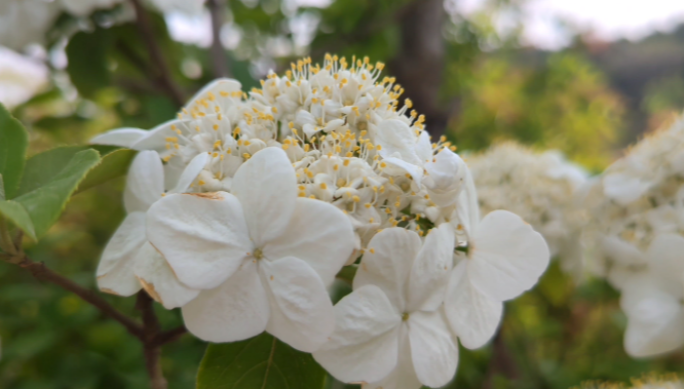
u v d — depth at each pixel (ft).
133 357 0.75
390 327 0.39
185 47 0.98
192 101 0.49
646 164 0.62
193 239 0.36
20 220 0.32
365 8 1.06
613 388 0.81
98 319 0.81
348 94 0.45
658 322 0.54
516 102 1.94
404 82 1.10
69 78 0.78
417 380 0.40
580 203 0.68
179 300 0.36
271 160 0.38
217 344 0.41
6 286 0.92
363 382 0.38
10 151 0.39
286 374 0.41
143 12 0.77
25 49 0.79
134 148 0.46
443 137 0.48
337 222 0.36
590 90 2.00
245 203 0.38
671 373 0.89
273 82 0.46
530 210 0.72
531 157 0.78
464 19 1.40
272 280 0.37
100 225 1.10
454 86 1.41
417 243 0.39
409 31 1.12
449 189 0.42
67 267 0.98
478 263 0.44
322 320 0.36
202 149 0.43
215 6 0.92
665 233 0.57
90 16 0.78
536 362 1.03
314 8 1.07
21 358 0.76
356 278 0.38
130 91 0.87
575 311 1.11
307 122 0.43
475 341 0.41
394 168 0.41
